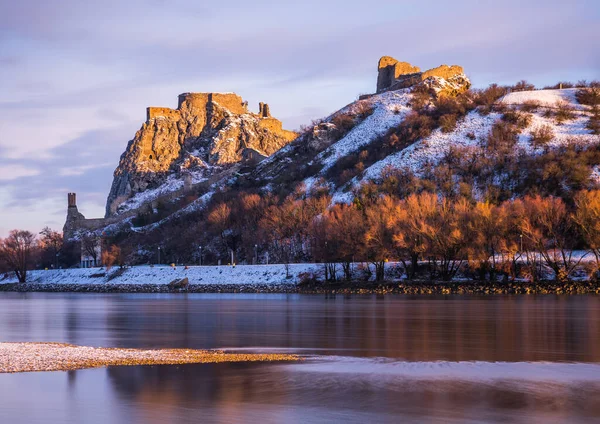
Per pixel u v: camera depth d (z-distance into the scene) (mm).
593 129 187875
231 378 41656
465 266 127875
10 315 94062
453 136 198875
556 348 53250
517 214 121250
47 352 51656
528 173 166250
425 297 111625
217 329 70125
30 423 33031
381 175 184750
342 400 36406
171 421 33125
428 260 130375
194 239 196625
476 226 120500
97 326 75688
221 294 141375
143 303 117938
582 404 35469
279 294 132500
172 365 45938
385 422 32781
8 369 44469
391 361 47688
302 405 35594
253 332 66812
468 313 81688
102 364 46156
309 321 76250
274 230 166250
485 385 39625
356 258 133750
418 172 181000
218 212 191375
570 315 77562
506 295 111062
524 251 122875
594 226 113500
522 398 36688
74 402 36375
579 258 121562
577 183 155125
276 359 48688
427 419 33188
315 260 141500
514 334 61625
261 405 35656
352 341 58625
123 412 34594
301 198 194125
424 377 41938
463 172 175250
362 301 106750
